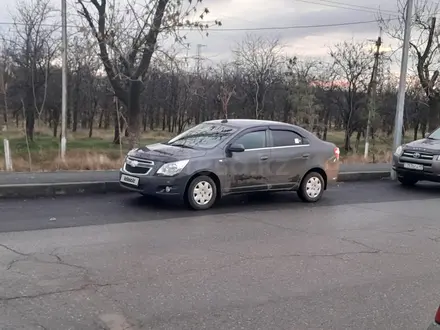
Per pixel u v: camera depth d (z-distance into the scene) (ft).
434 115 93.25
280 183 32.68
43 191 32.30
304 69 146.41
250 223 26.86
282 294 16.38
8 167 43.93
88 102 167.12
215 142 30.83
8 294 15.30
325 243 23.24
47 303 14.74
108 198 32.17
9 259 18.78
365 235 25.22
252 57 151.43
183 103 167.94
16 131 136.46
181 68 70.13
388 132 150.61
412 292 17.07
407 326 14.25
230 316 14.42
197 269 18.56
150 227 24.90
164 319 14.02
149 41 60.39
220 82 149.69
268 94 154.71
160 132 194.08
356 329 13.92
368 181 47.88
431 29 85.10
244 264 19.43
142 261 19.22
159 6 58.29
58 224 24.71
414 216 31.01
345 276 18.49
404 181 45.75
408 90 106.22
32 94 122.11
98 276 17.30
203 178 29.45
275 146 32.58
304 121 146.92
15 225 24.21
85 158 48.91
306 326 13.97
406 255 21.75
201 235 23.75
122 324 13.56
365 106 131.44
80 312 14.21
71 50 91.97
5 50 113.50
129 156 30.50
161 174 28.43
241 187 31.07
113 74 65.16
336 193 39.32
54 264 18.39
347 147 141.79
